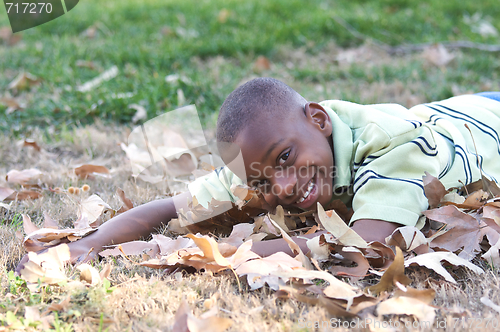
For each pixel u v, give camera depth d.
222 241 1.67
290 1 6.09
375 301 1.27
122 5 6.35
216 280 1.44
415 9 5.75
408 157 1.66
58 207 2.08
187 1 6.37
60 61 4.32
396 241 1.54
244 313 1.25
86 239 1.68
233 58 4.59
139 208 1.84
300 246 1.55
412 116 1.89
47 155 2.78
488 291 1.32
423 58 4.36
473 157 1.88
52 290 1.39
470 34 4.90
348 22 5.28
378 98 3.50
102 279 1.44
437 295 1.33
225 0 6.28
